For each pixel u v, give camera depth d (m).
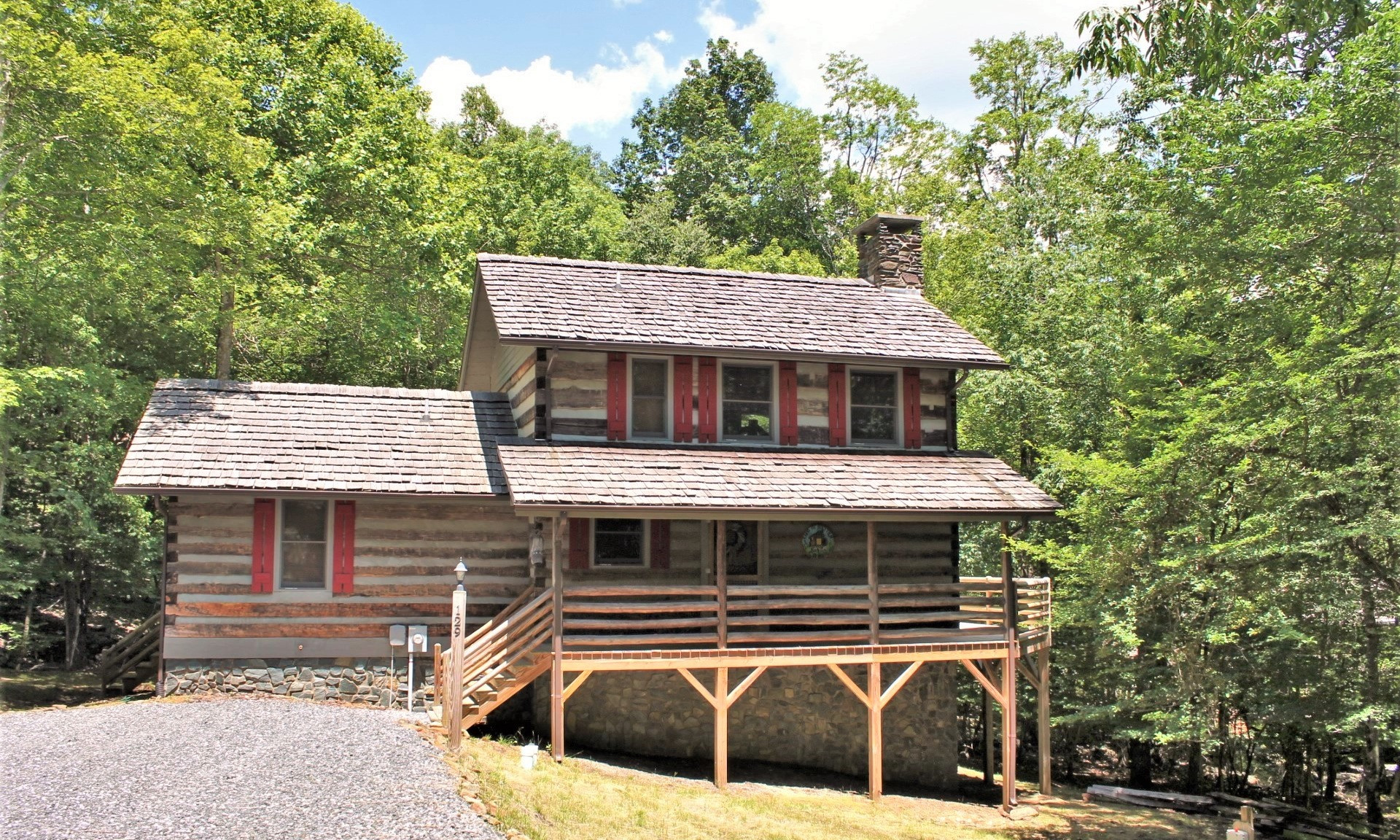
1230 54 14.56
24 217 20.52
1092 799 18.94
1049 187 29.66
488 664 14.45
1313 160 16.31
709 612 17.02
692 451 16.69
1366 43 15.66
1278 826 17.58
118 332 25.48
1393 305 14.97
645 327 16.86
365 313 27.34
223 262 24.30
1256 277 17.75
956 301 29.98
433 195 28.22
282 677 15.65
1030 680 18.81
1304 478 14.56
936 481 16.95
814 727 17.45
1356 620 16.12
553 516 14.66
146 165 19.80
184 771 10.65
